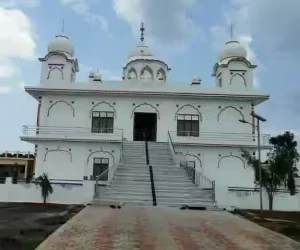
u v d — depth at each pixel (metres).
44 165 30.23
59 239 9.20
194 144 30.72
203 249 8.47
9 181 24.28
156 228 11.45
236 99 32.34
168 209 18.20
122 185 22.23
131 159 26.86
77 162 30.39
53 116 31.58
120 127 31.77
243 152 28.14
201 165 30.83
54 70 32.69
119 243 8.88
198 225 12.46
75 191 23.36
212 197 21.41
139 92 31.70
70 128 31.45
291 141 26.12
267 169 24.11
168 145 29.55
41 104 31.62
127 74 38.44
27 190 23.97
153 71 37.72
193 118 32.25
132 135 31.72
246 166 30.72
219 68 34.50
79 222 12.34
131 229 11.07
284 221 16.42
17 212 17.59
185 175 24.28
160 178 23.48
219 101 32.53
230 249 8.59
